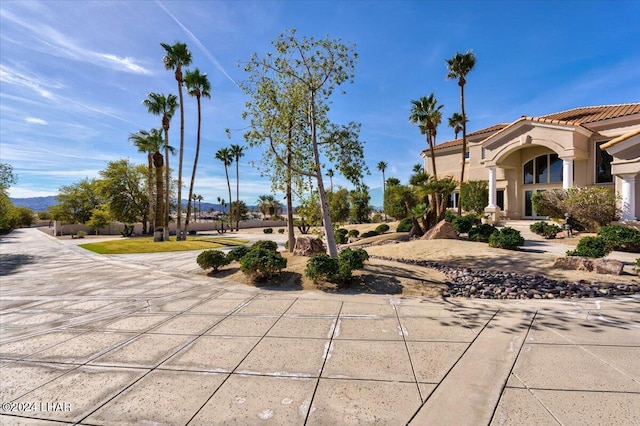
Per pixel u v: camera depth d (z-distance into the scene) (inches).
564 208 589.0
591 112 827.4
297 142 375.9
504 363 142.9
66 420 111.0
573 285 268.7
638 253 410.6
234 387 129.5
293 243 485.1
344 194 1395.2
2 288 342.0
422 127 960.9
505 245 450.3
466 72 877.2
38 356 163.6
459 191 941.2
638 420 103.1
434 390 123.7
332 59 354.9
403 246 529.7
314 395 122.4
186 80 988.6
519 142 799.1
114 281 366.0
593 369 135.6
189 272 411.2
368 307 233.1
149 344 176.2
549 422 103.3
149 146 1047.0
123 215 1456.7
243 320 213.3
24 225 2632.9
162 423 108.1
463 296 260.5
